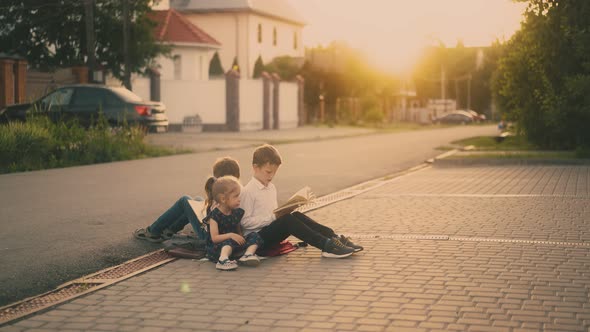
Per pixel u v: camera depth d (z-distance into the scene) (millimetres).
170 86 34750
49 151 17047
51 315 4926
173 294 5410
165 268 6293
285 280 5773
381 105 65125
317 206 10008
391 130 43344
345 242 6723
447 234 7711
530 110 21516
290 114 43594
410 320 4656
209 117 35438
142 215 9336
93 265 6648
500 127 35844
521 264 6211
